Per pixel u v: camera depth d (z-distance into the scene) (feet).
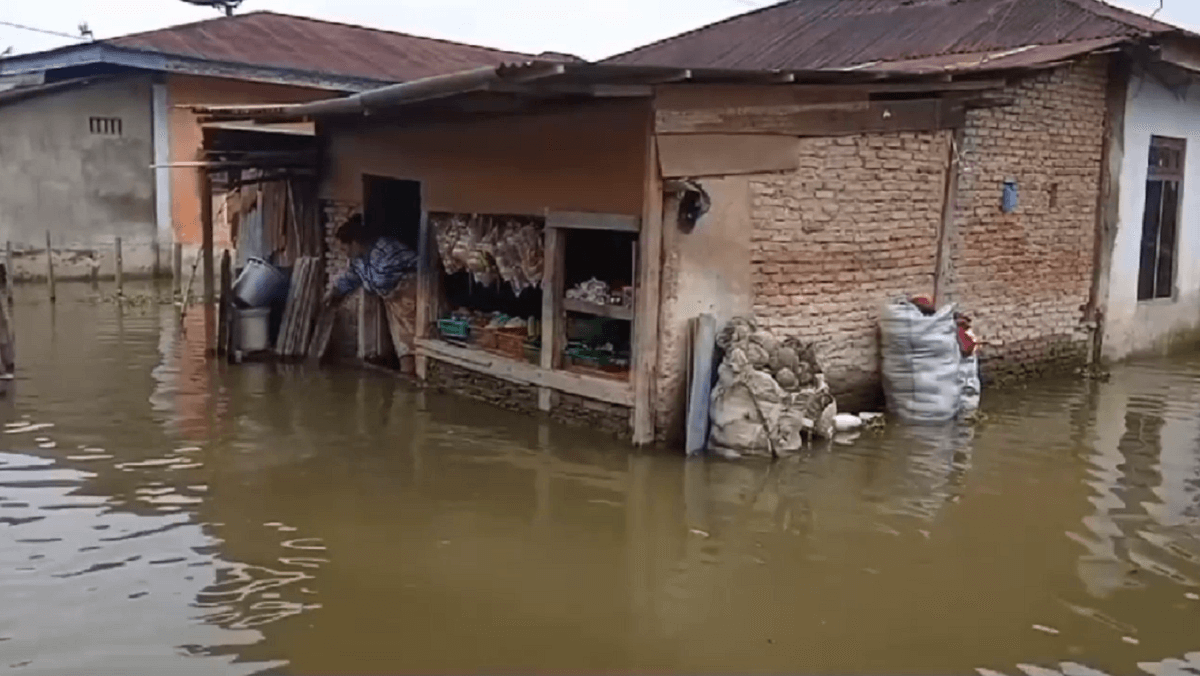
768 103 27.89
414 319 36.81
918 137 31.48
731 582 19.40
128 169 63.05
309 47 72.43
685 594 18.84
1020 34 40.86
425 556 20.43
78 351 40.81
